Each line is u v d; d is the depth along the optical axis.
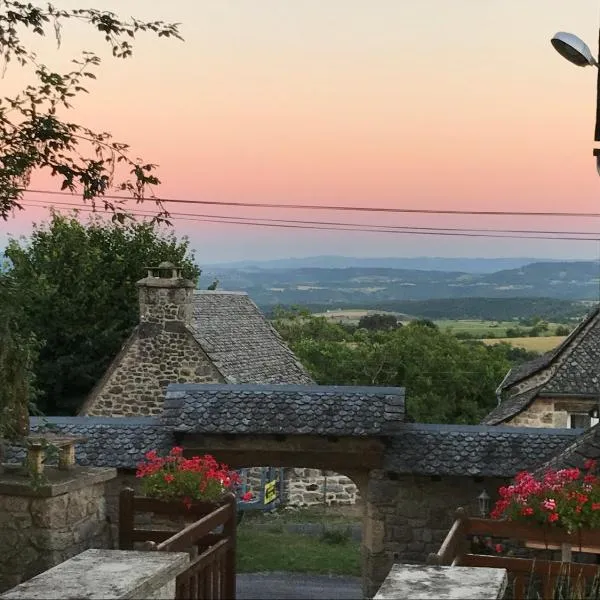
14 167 8.35
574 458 10.23
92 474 8.02
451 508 13.59
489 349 43.31
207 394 14.41
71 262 28.06
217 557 7.36
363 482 14.01
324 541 20.70
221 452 14.07
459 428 14.02
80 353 27.70
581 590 5.88
